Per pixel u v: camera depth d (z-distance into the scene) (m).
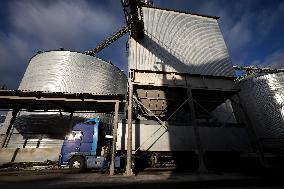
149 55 16.97
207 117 22.50
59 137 22.55
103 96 14.66
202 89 16.48
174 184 7.33
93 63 27.70
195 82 16.83
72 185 7.30
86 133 14.77
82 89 25.58
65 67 25.69
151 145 14.94
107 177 10.23
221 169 14.73
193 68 17.27
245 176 9.58
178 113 21.48
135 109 18.66
